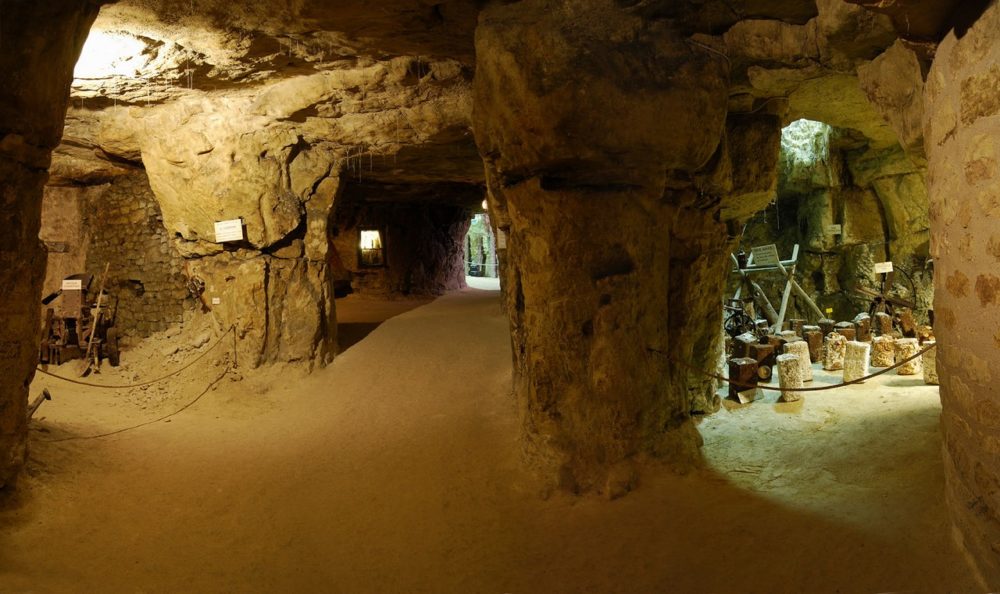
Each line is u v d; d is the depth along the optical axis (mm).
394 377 8180
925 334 7562
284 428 6977
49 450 5422
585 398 5188
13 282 4531
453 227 15234
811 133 11562
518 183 5238
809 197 12344
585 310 5168
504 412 6762
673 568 3873
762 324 9805
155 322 9844
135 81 6688
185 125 7801
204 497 5277
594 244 5133
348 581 4129
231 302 8281
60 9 4332
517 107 4746
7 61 4125
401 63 6281
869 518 3949
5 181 4387
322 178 8422
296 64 6367
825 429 5773
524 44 4676
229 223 7965
